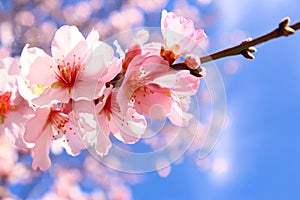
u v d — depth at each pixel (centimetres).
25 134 38
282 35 36
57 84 38
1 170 111
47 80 38
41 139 38
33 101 37
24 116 39
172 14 38
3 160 111
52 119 38
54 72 38
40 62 38
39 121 38
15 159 112
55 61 38
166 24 37
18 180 114
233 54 37
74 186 130
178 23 37
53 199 126
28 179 117
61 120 38
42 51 38
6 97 38
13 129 39
